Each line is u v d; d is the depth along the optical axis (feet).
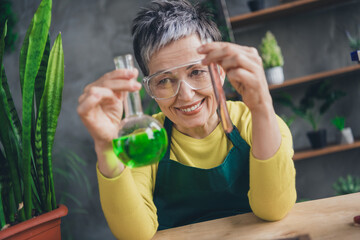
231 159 3.63
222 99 2.41
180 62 3.06
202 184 3.65
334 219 2.53
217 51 2.31
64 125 11.12
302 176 10.63
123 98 2.51
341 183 10.17
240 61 2.28
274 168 2.69
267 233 2.55
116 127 2.50
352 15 10.03
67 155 10.94
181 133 3.85
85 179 11.02
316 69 10.23
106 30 11.14
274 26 10.27
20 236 2.67
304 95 10.36
